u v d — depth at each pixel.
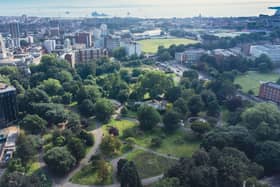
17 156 141.50
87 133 166.38
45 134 176.25
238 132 148.38
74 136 159.38
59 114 187.00
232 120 188.50
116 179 134.25
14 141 164.00
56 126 185.62
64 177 135.88
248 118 170.75
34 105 194.62
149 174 137.25
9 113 186.25
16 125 189.25
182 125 194.00
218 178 115.62
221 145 141.00
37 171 139.62
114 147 152.38
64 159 135.00
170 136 179.12
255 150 140.38
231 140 142.88
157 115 185.75
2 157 150.62
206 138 149.25
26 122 172.75
